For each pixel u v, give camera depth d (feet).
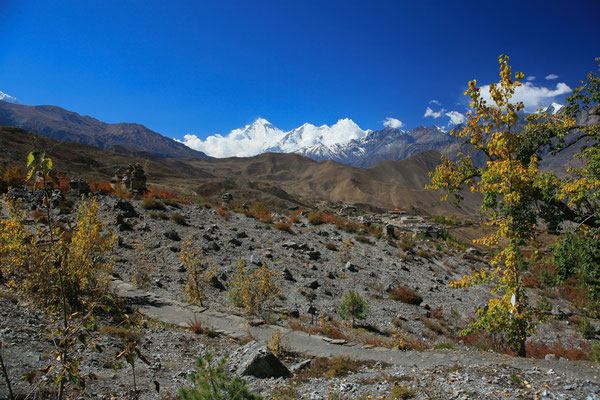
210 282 50.19
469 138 37.58
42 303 29.60
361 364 31.19
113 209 75.00
